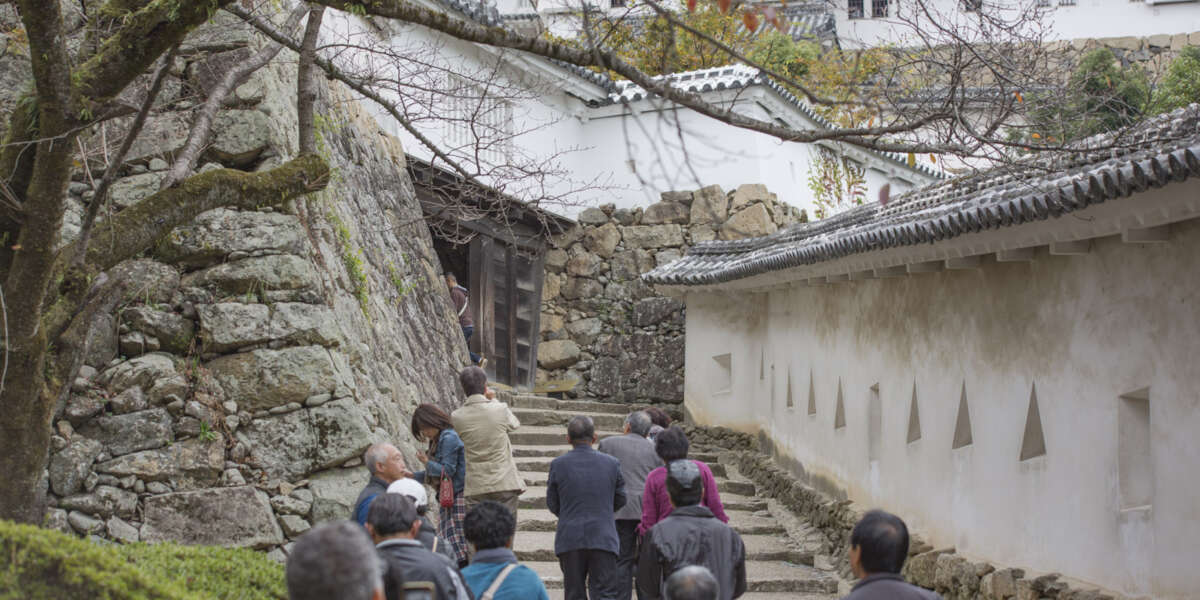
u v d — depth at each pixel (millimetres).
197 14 5156
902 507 9633
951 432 8656
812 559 10508
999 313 7961
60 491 7168
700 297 16188
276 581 5379
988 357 8078
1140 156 5500
